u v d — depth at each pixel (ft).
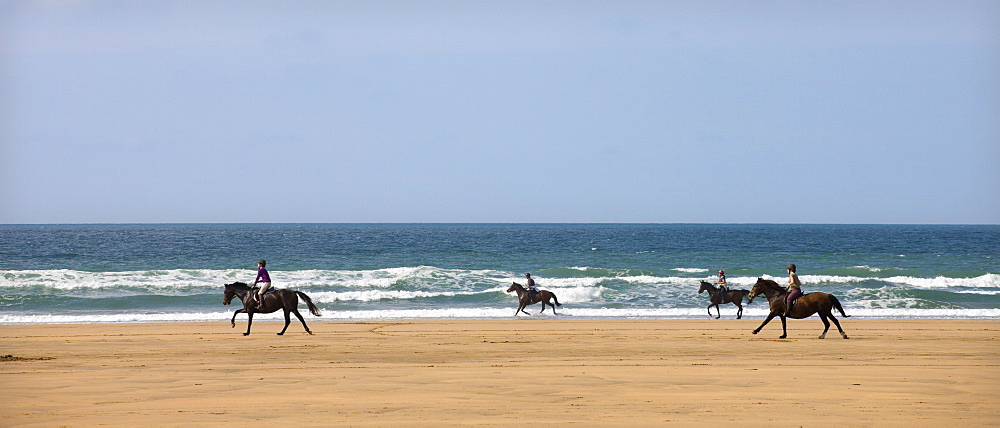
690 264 184.85
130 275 132.67
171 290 115.96
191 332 75.00
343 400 36.58
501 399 36.88
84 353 59.16
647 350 61.11
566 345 64.59
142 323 84.74
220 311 96.53
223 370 48.83
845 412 33.12
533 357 56.85
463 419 31.73
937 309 100.07
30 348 62.44
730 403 35.55
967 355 57.41
